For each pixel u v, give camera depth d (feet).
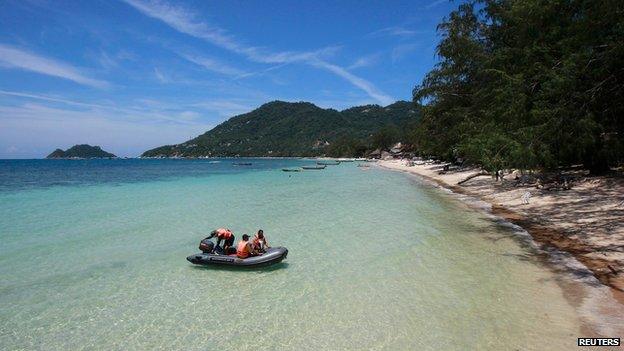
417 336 27.04
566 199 73.00
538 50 71.82
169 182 157.28
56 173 229.86
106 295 35.42
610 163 87.92
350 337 27.25
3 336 28.02
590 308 29.81
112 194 111.96
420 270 40.81
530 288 34.55
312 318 30.37
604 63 53.67
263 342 26.81
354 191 116.16
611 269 37.24
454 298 33.22
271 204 88.94
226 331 28.50
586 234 50.01
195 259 42.98
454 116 148.77
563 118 55.16
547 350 24.52
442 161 230.07
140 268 42.93
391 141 519.19
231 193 113.50
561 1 62.69
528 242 49.60
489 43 131.75
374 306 32.30
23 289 36.83
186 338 27.55
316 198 99.71
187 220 69.31
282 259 42.78
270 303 33.40
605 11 52.29
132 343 26.96
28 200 97.60
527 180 99.50
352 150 582.76
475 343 25.79
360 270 41.39
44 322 30.19
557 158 72.69
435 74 160.25
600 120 57.88
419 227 61.31
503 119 74.95
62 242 53.88
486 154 64.49
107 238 56.24
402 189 120.67
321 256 46.62
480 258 44.14
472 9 139.13
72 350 26.14
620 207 61.26
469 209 77.25
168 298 34.73
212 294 35.55
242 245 42.34
